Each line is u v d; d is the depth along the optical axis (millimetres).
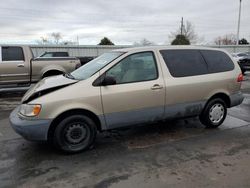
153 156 4312
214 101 5520
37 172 3811
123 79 4613
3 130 5664
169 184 3467
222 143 4855
